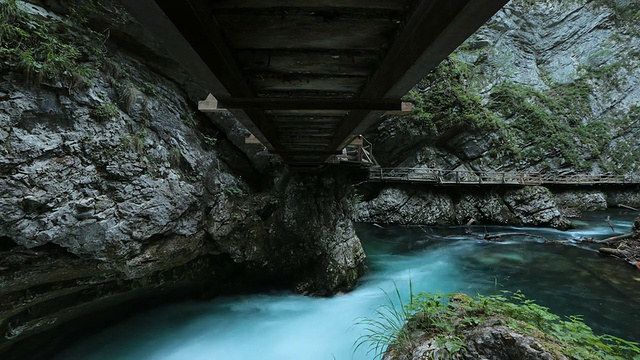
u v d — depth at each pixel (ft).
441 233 48.85
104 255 14.15
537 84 85.61
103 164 14.17
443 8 3.64
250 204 23.12
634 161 75.36
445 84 58.49
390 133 56.80
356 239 27.76
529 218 51.88
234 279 24.49
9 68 11.57
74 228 13.00
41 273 13.03
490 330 8.79
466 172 57.52
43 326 15.30
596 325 20.36
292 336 19.86
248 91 7.55
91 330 18.78
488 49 85.20
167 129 18.20
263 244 23.62
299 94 8.60
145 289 19.47
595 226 52.11
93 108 14.17
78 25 15.37
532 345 7.86
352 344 18.75
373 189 56.75
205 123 22.30
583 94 83.82
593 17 92.12
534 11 95.61
